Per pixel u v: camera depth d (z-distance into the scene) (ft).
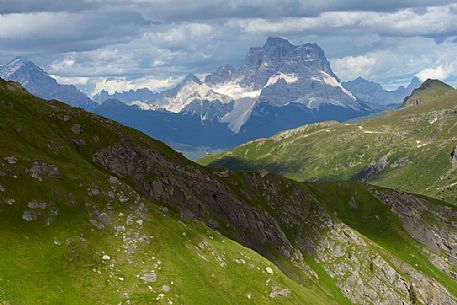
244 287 440.45
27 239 367.86
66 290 343.05
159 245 415.85
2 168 411.95
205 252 454.40
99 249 387.14
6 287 323.78
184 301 376.07
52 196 411.75
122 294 358.64
